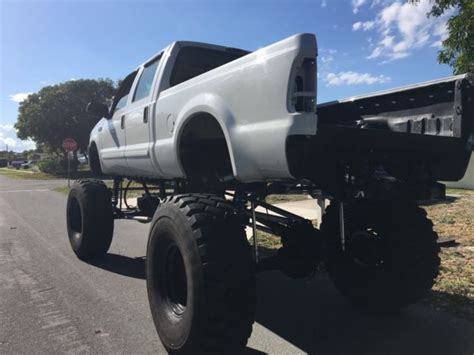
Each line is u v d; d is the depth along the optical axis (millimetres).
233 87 3254
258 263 3924
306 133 2674
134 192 15469
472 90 3379
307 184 4090
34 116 42219
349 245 4289
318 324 3885
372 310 4109
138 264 6059
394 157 3428
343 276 4348
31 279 5387
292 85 2750
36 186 26281
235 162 3234
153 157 4664
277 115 2822
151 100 4809
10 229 9289
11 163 96250
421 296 3865
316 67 2746
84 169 47594
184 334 2982
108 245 6098
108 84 44969
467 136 3430
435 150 3328
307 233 4176
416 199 3609
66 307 4398
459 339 3518
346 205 4207
